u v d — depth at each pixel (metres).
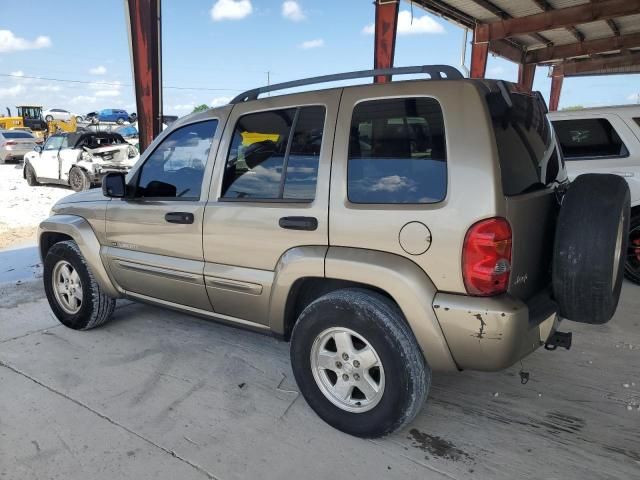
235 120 3.21
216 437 2.80
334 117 2.74
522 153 2.57
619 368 3.57
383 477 2.46
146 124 8.23
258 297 3.05
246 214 3.03
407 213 2.44
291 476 2.47
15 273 6.34
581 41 18.23
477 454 2.63
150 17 7.90
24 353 3.92
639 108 5.32
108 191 3.65
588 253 2.41
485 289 2.29
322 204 2.72
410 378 2.50
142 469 2.54
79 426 2.91
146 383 3.42
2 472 2.52
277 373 3.56
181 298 3.55
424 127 2.47
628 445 2.69
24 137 23.56
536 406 3.09
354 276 2.58
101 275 4.03
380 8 10.35
